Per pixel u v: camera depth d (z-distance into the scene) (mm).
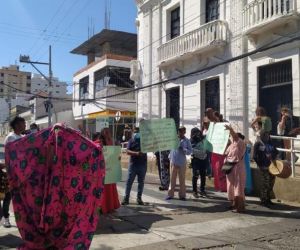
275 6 13219
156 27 21406
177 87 19625
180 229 8000
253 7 14031
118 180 9328
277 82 13898
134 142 10422
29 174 4160
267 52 13992
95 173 4305
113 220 8734
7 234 7590
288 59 13234
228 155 9695
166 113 20438
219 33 16172
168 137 10727
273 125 14023
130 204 10461
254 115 14531
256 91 14508
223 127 10805
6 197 7891
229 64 15781
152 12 21875
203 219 8820
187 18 18797
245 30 14367
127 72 33188
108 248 6809
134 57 36281
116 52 38844
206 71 17250
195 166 11414
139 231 7891
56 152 4145
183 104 18969
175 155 11016
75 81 41594
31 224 4152
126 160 19688
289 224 8344
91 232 4258
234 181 9602
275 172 9812
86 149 4270
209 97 17438
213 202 10672
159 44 21094
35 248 4148
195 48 17469
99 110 34000
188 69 18578
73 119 41938
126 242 7156
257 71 14516
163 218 8914
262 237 7434
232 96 15562
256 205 10180
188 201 10844
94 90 35781
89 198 4250
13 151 4270
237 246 6914
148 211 9625
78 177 4211
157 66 20766
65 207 4133
